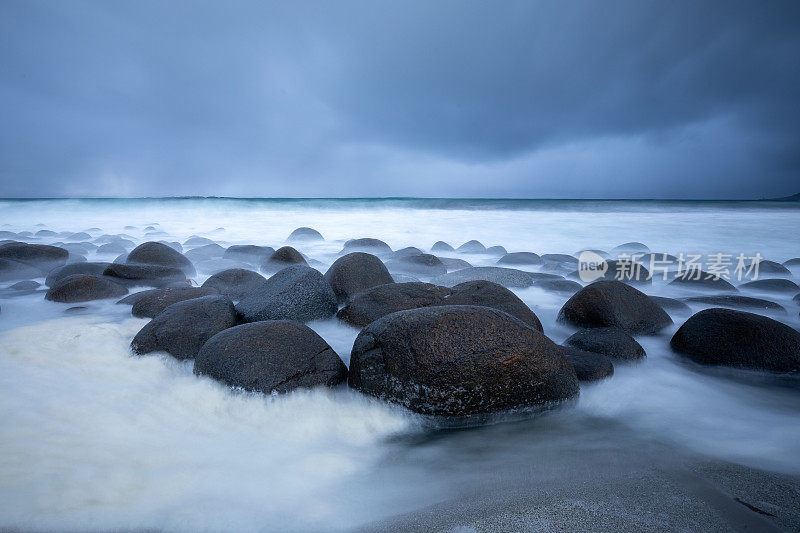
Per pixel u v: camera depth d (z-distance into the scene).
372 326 3.09
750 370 3.60
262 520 1.95
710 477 2.28
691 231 14.02
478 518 1.94
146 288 6.35
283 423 2.74
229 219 18.95
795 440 2.71
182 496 2.07
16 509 1.91
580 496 2.10
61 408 2.79
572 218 18.33
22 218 20.19
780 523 1.89
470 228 15.34
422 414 2.75
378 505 2.07
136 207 23.66
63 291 5.54
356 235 13.87
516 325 2.94
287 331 3.18
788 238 12.47
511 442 2.67
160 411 2.83
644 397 3.30
